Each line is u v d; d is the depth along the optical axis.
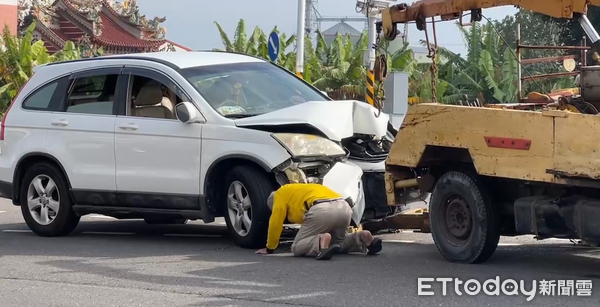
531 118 7.62
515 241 10.02
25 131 11.02
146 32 68.06
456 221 8.55
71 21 61.66
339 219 8.84
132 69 10.45
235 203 9.60
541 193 8.01
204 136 9.67
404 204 9.23
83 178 10.51
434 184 8.82
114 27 67.38
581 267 8.27
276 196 8.99
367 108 10.04
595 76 8.05
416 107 8.69
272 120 9.46
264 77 10.58
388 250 9.39
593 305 6.70
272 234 9.05
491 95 26.62
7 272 8.53
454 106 8.30
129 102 10.34
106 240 10.58
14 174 11.09
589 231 7.48
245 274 8.09
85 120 10.55
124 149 10.20
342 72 28.67
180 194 9.87
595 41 8.44
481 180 8.30
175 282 7.82
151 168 10.02
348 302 6.88
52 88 11.05
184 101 9.91
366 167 10.00
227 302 6.98
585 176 7.22
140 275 8.20
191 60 10.50
